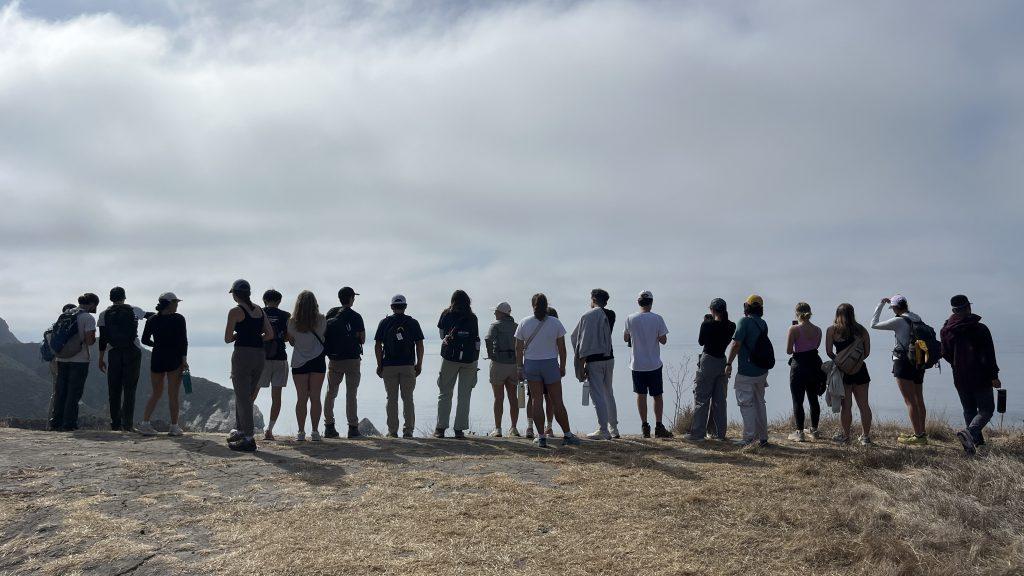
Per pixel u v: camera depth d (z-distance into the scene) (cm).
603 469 738
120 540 499
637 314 1012
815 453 824
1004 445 872
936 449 844
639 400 995
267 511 573
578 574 455
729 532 537
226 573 447
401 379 991
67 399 954
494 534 526
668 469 739
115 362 970
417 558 475
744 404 889
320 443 880
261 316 835
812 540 517
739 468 745
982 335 837
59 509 556
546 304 901
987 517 561
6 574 447
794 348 936
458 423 983
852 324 902
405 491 640
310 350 896
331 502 599
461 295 1018
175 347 925
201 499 601
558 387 898
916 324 884
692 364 1216
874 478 686
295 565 459
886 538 517
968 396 843
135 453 758
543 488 658
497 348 1020
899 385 905
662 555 489
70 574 448
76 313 963
